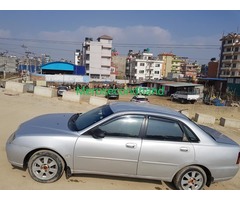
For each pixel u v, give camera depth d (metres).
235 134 9.81
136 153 3.34
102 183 3.55
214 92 44.84
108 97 35.50
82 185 3.44
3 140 4.91
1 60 68.62
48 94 12.16
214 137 3.72
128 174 3.44
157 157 3.37
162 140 3.41
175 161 3.40
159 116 3.53
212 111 30.86
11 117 6.98
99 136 3.29
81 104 11.53
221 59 66.44
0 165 3.78
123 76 84.69
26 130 3.55
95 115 3.89
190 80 59.66
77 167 3.41
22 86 12.44
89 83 51.78
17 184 3.29
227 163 3.52
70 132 3.47
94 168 3.41
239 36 60.84
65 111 9.27
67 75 51.28
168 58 90.38
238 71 60.94
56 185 3.36
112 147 3.32
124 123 3.47
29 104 9.59
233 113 30.98
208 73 72.31
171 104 33.78
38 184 3.35
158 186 3.66
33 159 3.36
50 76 49.75
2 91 12.03
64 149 3.32
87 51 64.75
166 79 67.88
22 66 69.50
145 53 82.19
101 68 65.69
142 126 3.46
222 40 65.81
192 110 30.81
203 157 3.42
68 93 12.04
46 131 3.48
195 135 3.52
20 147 3.34
